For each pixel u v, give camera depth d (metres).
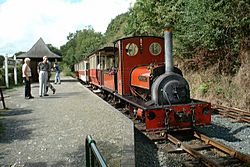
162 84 8.70
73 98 14.24
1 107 11.90
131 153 5.58
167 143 8.18
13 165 5.34
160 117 8.27
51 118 9.41
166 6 21.39
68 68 67.00
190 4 15.53
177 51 18.25
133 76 10.97
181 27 17.73
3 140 7.02
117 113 9.97
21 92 18.30
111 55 14.26
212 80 15.59
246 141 8.30
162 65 9.45
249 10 13.33
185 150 7.36
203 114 8.61
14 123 8.83
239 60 14.30
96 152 2.56
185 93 8.80
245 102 12.76
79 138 6.98
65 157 5.71
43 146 6.46
